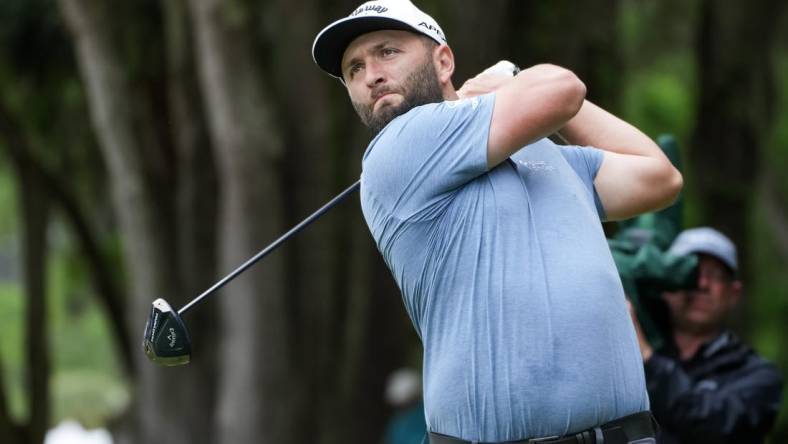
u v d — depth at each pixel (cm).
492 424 1207
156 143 4159
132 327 4238
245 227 3688
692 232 1991
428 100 1309
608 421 1212
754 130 5500
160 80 4181
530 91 1234
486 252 1219
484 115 1236
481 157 1227
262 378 3756
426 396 1268
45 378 4847
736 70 5431
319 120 3734
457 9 3725
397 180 1255
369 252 3984
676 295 1950
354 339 3962
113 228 5491
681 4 6366
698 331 1962
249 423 3772
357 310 3972
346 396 3947
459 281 1227
